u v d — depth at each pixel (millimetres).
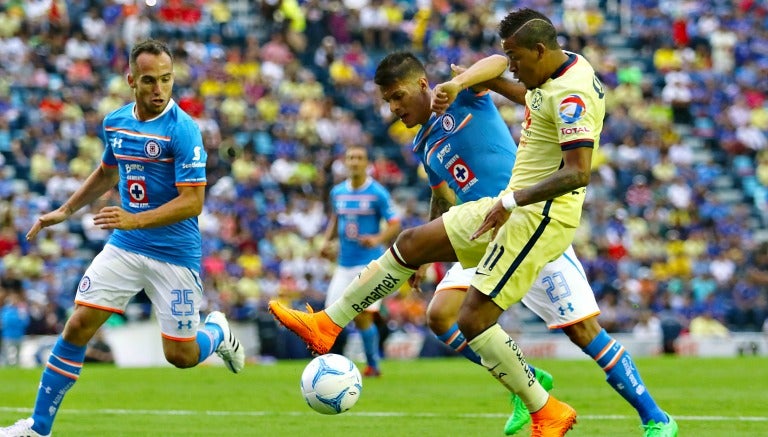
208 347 25734
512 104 87625
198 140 23141
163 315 24047
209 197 73188
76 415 29578
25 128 75500
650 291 74062
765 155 92375
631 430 25859
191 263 24000
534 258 21219
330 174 79062
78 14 83438
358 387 22906
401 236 22453
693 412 30047
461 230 21969
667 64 97625
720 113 94688
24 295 61281
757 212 88188
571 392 35844
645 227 81000
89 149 73875
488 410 30656
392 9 94000
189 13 86250
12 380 40312
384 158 83125
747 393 35812
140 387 37844
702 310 74875
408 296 67750
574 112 20312
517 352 21469
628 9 102750
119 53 81875
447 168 24641
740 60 100250
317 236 71875
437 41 93125
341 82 87938
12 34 79625
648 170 86812
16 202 68062
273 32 88625
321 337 22797
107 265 23391
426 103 24312
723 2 103500
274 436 25016
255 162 76938
